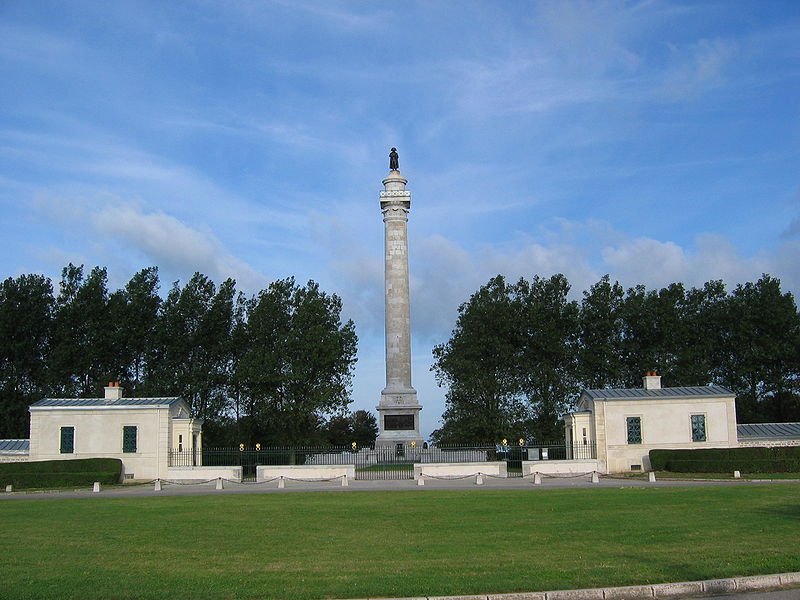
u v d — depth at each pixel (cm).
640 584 1784
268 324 8700
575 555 2128
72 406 6025
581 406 6581
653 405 6144
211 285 8831
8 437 7969
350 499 3931
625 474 5778
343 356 8962
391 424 7438
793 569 1894
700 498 3559
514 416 8544
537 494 4025
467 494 4128
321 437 8775
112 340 8300
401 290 7688
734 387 8488
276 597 1712
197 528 2802
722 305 8631
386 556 2166
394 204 7781
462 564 2027
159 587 1806
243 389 8575
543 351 8719
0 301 8269
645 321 8550
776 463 5447
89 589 1791
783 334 8394
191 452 6216
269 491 4706
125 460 5931
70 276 8544
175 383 8319
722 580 1789
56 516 3253
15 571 2000
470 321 8931
